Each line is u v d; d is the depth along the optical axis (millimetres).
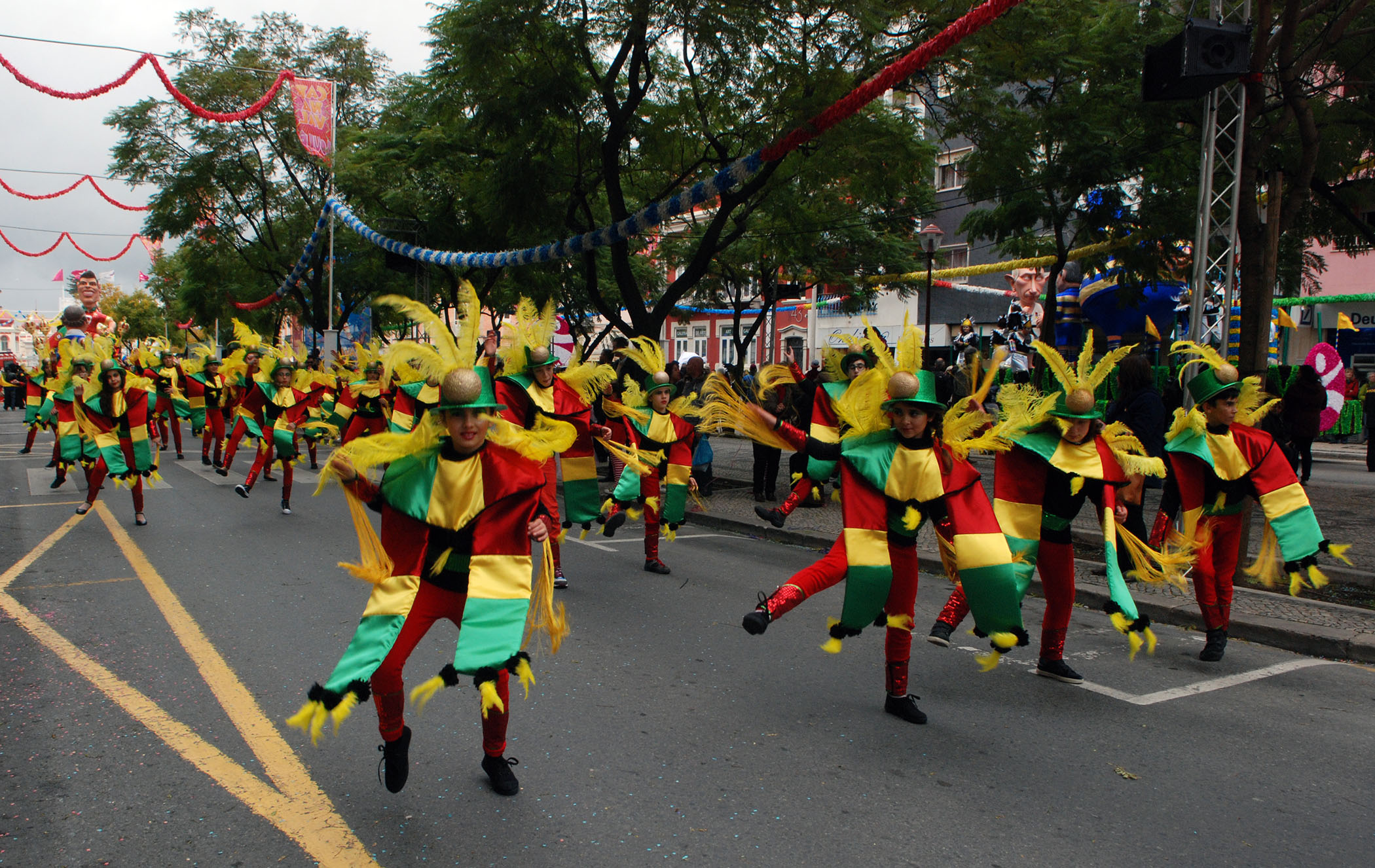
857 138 10461
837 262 18188
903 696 4270
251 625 5590
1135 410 6828
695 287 21141
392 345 3213
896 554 4125
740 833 3146
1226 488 5188
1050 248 17203
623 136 12273
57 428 11383
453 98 12500
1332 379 17297
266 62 23609
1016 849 3080
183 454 16812
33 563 7293
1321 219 13484
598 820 3227
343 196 18984
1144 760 3863
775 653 5332
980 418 4078
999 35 9641
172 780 3467
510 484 3121
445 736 3949
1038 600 6938
